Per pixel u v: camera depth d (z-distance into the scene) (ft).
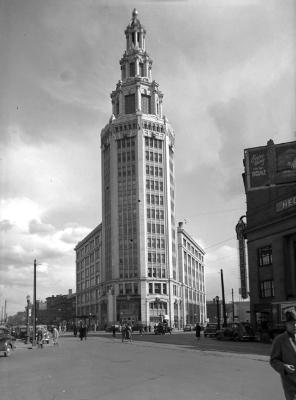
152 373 54.90
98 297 469.16
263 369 56.24
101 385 45.80
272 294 153.38
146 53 474.90
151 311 406.00
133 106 454.40
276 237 149.89
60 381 50.08
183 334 246.27
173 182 463.01
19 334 200.95
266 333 129.90
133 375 53.36
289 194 147.13
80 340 178.60
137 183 426.92
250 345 116.57
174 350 99.55
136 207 423.23
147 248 418.10
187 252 522.88
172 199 455.63
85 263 552.82
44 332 155.02
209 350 96.37
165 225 430.20
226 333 148.97
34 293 162.20
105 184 457.27
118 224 424.46
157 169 437.99
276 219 148.97
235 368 58.13
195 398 36.50
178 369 58.75
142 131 435.94
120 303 407.64
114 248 422.00
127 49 483.10
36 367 67.82
